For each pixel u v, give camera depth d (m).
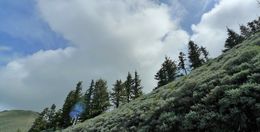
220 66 22.38
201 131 12.97
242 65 17.52
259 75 14.41
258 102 12.25
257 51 19.31
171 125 14.83
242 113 11.99
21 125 175.62
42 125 83.25
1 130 152.50
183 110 16.09
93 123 29.06
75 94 77.44
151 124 16.50
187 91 18.47
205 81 18.45
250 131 11.24
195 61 71.00
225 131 11.90
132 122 19.58
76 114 72.62
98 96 74.81
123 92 76.38
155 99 23.55
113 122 23.33
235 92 13.41
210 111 13.86
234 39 72.94
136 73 78.88
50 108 89.19
